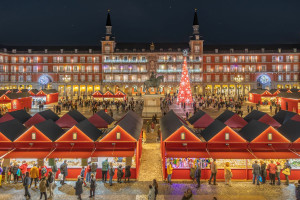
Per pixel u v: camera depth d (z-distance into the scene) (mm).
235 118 28516
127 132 21359
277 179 20828
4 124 22516
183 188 19266
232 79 107125
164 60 106938
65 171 19875
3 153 20297
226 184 19938
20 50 109500
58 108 53594
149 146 30016
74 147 21375
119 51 106938
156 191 16000
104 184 20000
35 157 19672
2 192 18453
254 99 76188
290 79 106312
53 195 18078
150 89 49344
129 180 20734
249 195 17953
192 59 106438
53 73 108500
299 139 20938
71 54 108312
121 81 107000
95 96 69938
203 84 106625
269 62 106312
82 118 31969
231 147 21328
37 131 21406
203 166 21266
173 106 67250
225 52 106688
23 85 108375
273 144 21234
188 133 21469
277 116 31141
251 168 20766
